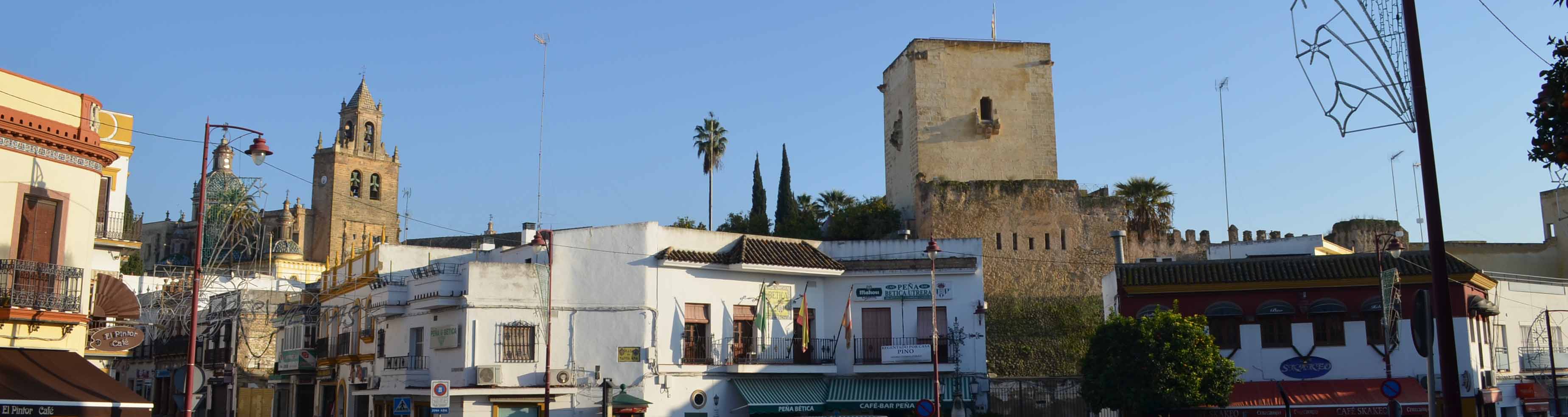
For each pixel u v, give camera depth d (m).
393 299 43.34
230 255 43.72
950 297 44.66
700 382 42.12
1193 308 43.53
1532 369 47.62
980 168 71.25
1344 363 41.81
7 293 26.88
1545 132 15.40
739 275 43.88
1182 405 38.50
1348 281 42.06
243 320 54.94
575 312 41.31
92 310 29.92
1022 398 47.69
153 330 54.91
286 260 103.12
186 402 28.41
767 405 41.94
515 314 40.50
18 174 27.75
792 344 44.22
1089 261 67.94
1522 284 48.69
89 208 29.47
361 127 139.38
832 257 46.25
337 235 134.12
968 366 44.03
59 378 26.80
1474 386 40.84
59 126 28.75
